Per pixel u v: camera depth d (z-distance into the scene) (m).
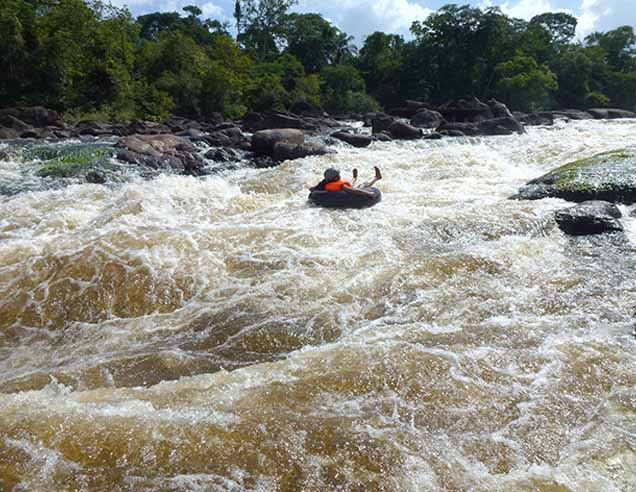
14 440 2.76
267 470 2.55
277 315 4.60
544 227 6.25
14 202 8.62
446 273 5.11
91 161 12.57
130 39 36.00
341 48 62.12
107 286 5.21
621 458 2.68
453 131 19.23
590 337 3.84
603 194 7.12
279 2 59.34
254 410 3.04
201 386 3.38
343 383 3.30
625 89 48.72
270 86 39.19
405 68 54.25
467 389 3.21
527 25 50.59
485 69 49.53
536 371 3.41
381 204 7.94
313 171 11.02
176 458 2.63
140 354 4.10
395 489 2.46
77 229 7.29
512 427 2.91
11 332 4.66
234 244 6.21
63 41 26.52
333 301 4.80
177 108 31.89
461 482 2.51
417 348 3.69
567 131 18.25
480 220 6.60
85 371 3.86
